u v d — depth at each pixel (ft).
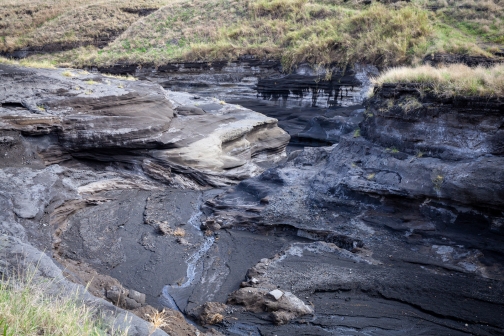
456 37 82.69
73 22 133.28
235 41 101.30
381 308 24.17
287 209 35.01
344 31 91.35
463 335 21.80
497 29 83.66
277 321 23.03
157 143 45.68
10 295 13.73
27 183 34.86
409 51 80.59
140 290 27.20
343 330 22.49
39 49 127.44
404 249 29.04
